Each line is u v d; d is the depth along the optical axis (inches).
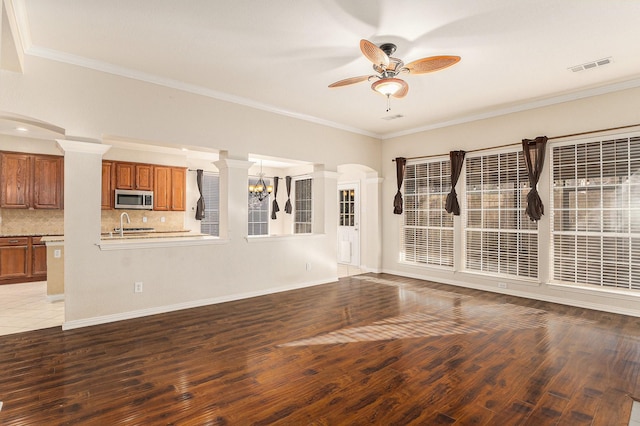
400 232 271.9
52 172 257.3
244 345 130.5
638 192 168.2
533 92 185.3
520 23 118.6
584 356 121.3
